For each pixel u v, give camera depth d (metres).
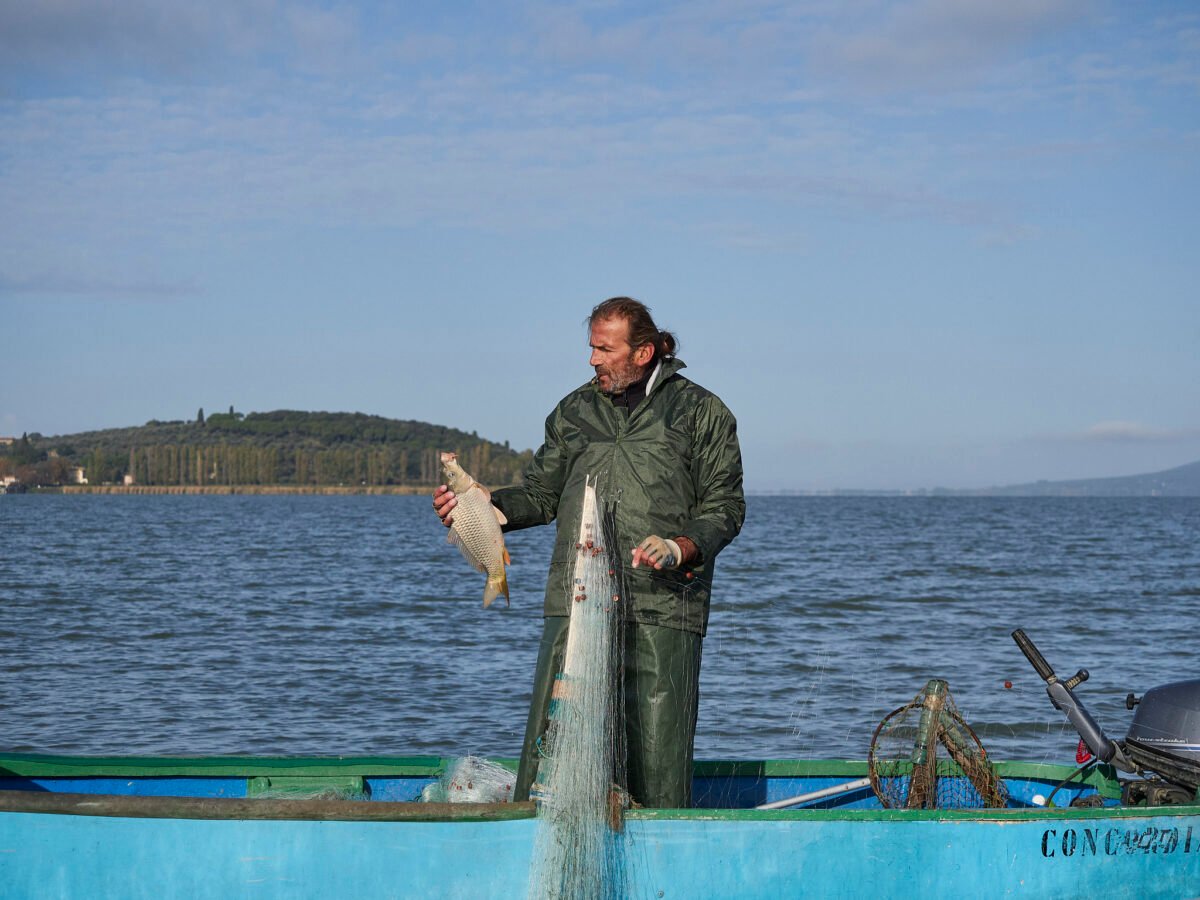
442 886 4.44
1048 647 17.42
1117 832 5.08
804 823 4.65
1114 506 158.25
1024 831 4.92
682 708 4.67
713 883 4.57
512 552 45.50
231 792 5.84
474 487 4.58
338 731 11.32
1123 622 20.59
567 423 4.91
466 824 4.45
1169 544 50.50
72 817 4.33
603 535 4.59
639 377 4.73
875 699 13.02
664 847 4.53
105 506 118.94
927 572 32.28
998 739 10.99
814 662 15.56
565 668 4.52
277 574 30.38
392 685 13.70
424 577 29.66
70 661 15.34
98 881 4.34
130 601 22.88
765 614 21.28
